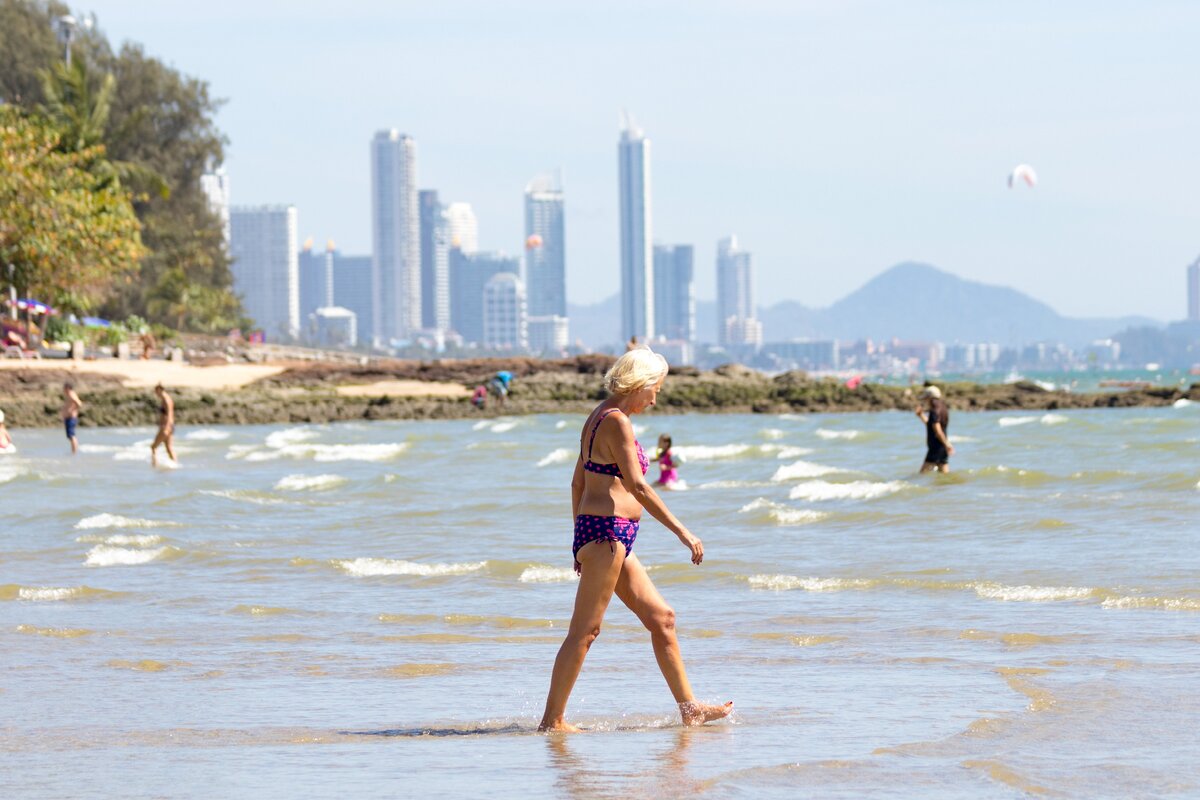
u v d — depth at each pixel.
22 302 178.75
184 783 16.20
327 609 33.62
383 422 154.75
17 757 18.11
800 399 184.62
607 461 19.94
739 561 40.53
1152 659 24.25
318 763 17.36
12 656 27.50
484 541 47.44
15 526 53.53
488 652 27.59
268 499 63.16
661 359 20.25
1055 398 183.50
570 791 15.38
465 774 16.52
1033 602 32.00
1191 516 47.12
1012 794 14.75
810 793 14.95
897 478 69.62
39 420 141.75
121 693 23.50
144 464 91.81
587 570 19.88
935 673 23.62
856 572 37.78
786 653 26.58
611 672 25.11
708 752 17.62
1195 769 15.88
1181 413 160.62
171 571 40.97
